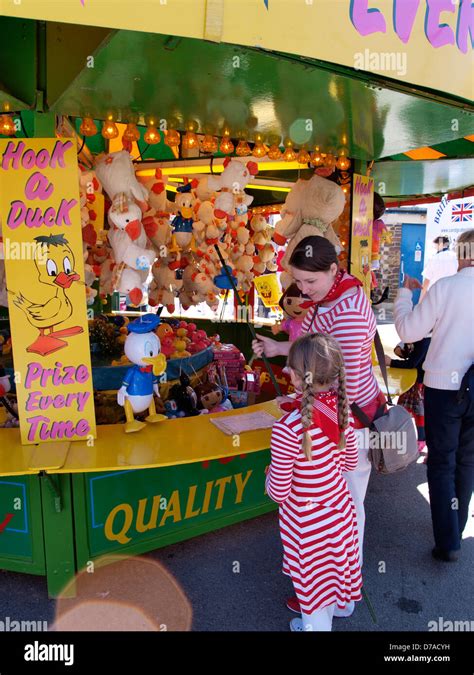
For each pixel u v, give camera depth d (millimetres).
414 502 3730
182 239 4488
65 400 2537
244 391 3984
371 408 2404
